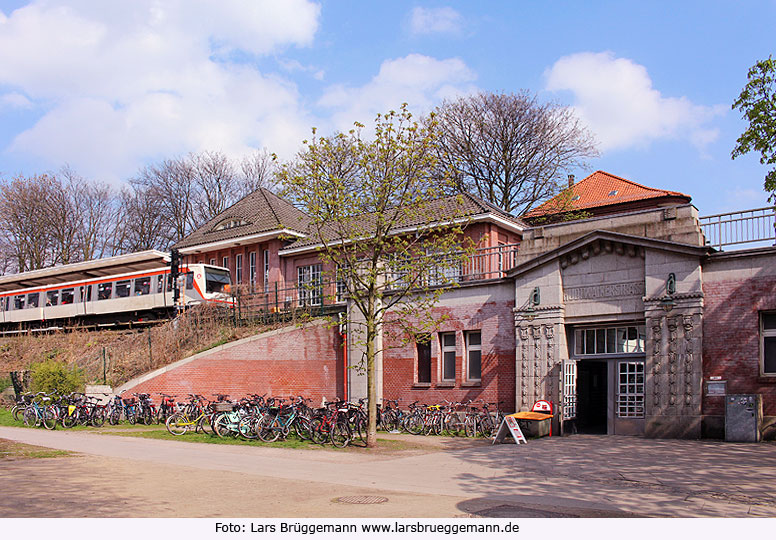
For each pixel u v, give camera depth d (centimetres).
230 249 3950
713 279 1797
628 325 1981
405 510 911
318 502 969
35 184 5416
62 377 2597
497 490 1093
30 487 1054
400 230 2308
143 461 1414
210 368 2484
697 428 1762
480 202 2922
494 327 2253
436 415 2133
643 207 3947
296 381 2631
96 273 4259
